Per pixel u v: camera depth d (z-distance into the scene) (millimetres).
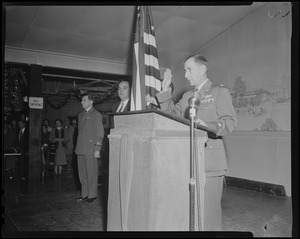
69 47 5777
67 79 8430
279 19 5121
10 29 4902
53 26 4965
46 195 4836
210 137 2057
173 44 6457
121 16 4762
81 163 4410
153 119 1726
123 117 2002
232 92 6055
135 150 1808
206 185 2000
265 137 5328
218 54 6367
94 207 3998
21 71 6016
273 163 5168
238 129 5895
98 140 4242
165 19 5449
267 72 5352
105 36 5488
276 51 5188
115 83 8312
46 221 3361
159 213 1692
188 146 1824
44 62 5754
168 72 2223
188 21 5617
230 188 5633
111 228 2000
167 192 1726
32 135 5207
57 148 7273
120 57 6441
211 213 2020
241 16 5688
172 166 1749
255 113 5566
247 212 3818
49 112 11539
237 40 5930
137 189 1770
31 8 4324
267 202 4414
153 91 2746
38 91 5469
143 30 2797
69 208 3947
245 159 5680
